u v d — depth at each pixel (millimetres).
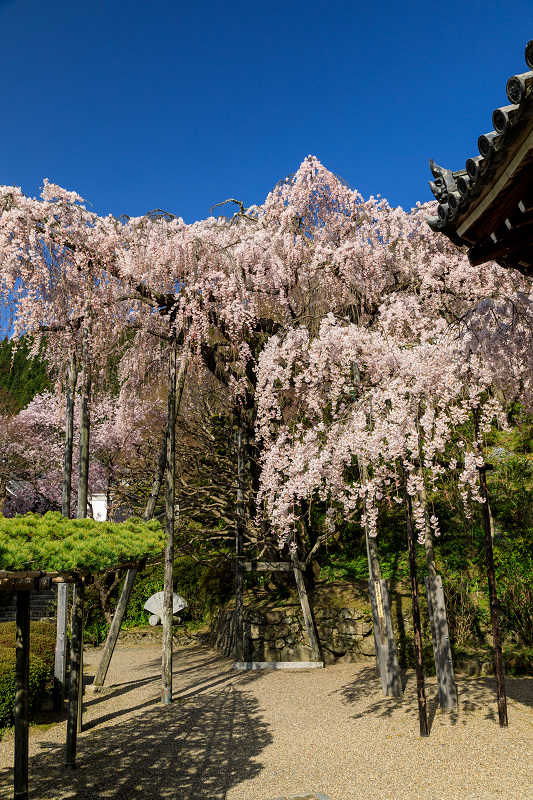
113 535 4750
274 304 10016
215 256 9281
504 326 5316
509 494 10734
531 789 3830
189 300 9055
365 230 9484
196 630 13945
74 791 4484
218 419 13305
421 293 8766
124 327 9555
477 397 5395
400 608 9289
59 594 7633
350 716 6238
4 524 4262
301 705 7004
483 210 3219
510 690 6551
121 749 5617
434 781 4164
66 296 8164
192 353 9320
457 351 5516
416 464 5996
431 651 8312
